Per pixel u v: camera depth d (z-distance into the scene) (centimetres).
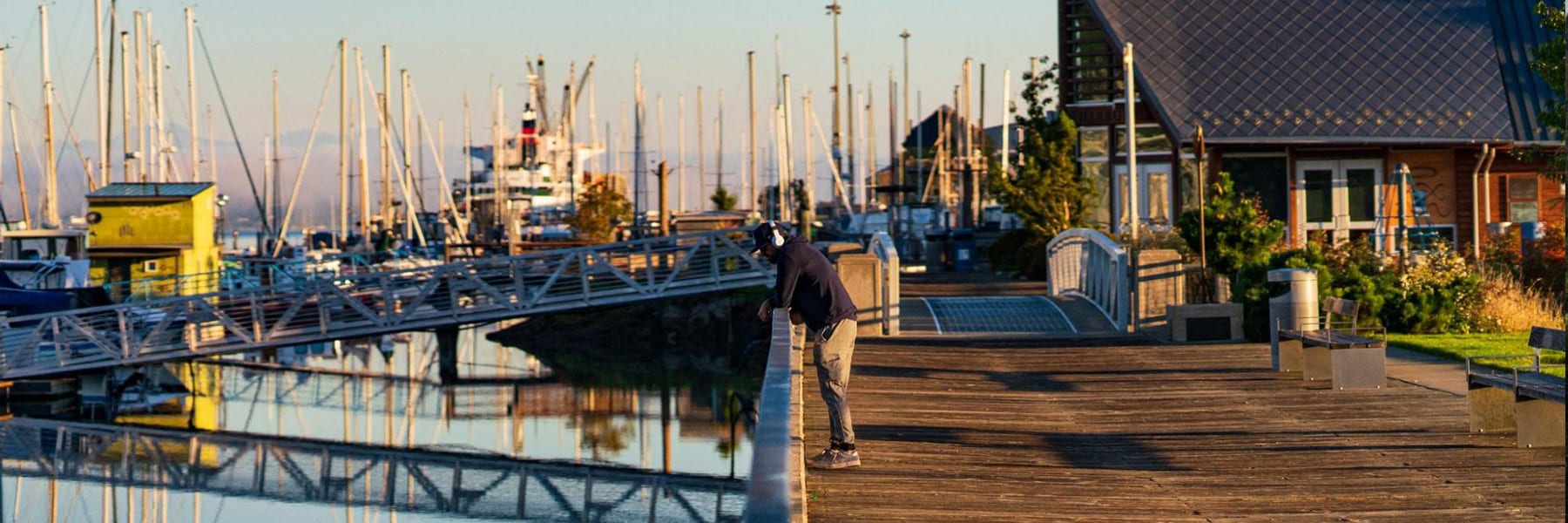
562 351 4872
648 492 2416
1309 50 3762
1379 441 1315
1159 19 3862
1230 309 2234
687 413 3338
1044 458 1248
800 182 7956
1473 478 1145
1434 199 3644
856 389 1695
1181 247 2867
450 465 2741
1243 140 3500
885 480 1126
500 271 4906
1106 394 1678
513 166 11350
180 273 5006
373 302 4478
